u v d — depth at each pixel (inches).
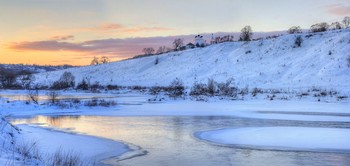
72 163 467.5
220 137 839.1
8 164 355.6
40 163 419.5
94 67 6220.5
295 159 614.5
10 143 538.3
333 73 2827.3
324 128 969.5
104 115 1331.2
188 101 2007.9
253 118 1224.8
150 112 1444.4
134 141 786.8
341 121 1119.0
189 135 871.7
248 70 3740.2
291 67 3412.9
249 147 721.0
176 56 5418.3
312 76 2923.2
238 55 4461.1
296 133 886.4
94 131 930.1
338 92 2105.1
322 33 4173.2
